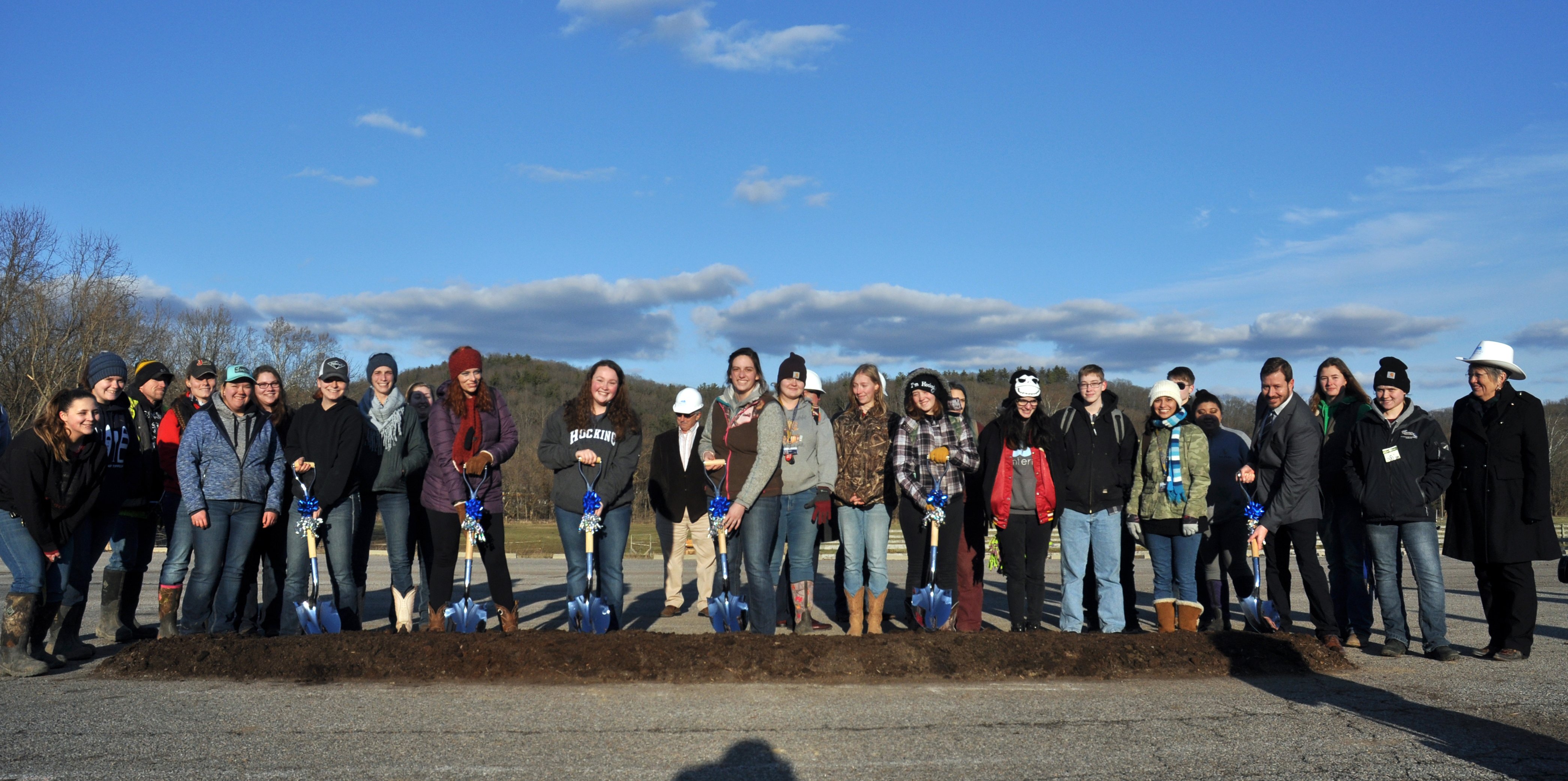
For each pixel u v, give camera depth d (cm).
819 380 724
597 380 676
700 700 499
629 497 687
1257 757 416
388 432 683
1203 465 673
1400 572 662
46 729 439
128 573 693
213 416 638
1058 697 514
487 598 971
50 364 2800
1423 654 656
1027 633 603
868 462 684
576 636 570
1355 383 712
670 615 863
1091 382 702
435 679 534
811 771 393
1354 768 403
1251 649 592
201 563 627
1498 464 641
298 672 537
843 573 809
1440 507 2397
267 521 650
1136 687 540
